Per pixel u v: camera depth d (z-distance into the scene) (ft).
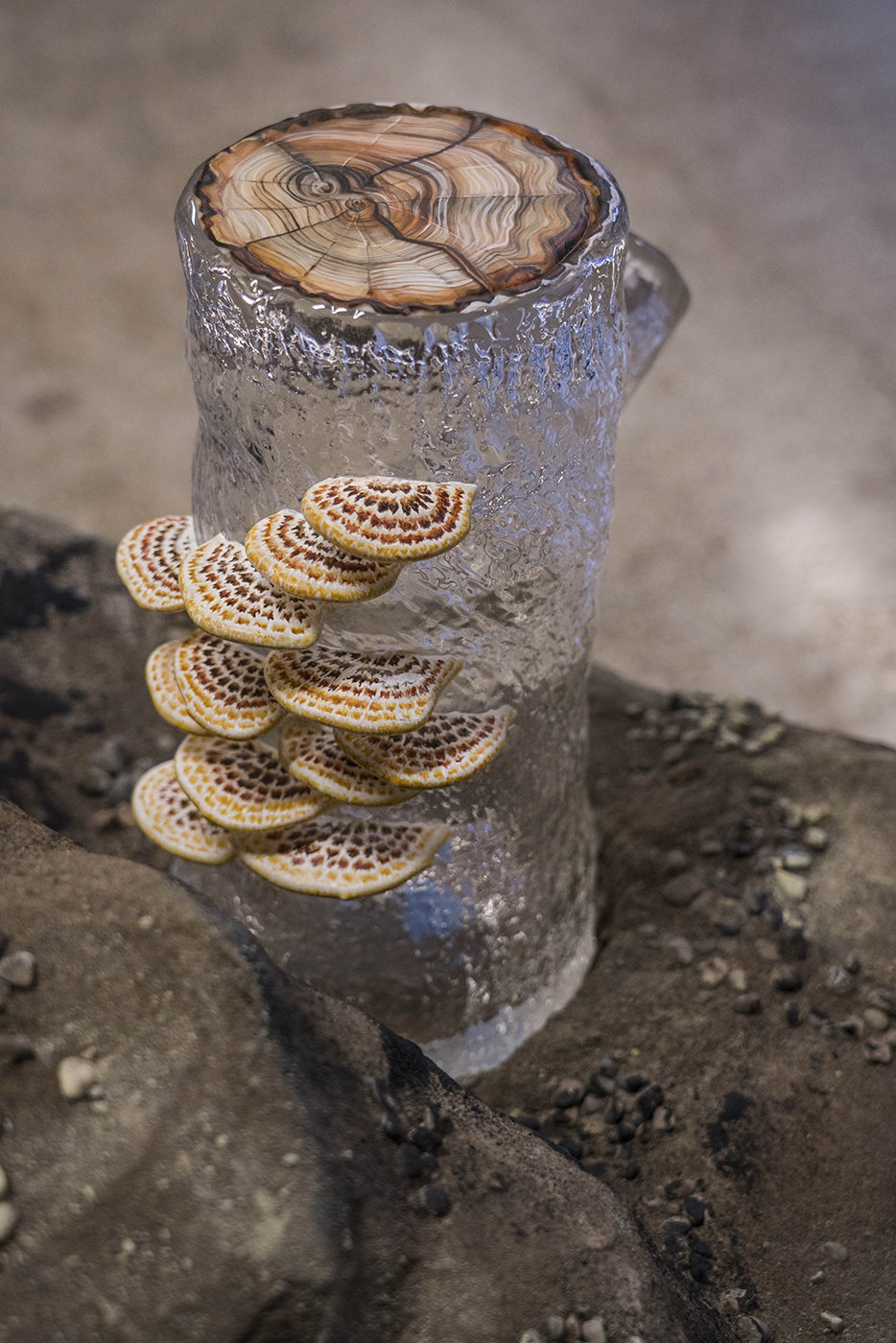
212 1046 1.85
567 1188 1.93
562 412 2.05
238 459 2.08
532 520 2.08
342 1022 1.95
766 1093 2.28
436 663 2.07
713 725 2.83
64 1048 1.85
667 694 2.95
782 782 2.70
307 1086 1.86
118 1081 1.84
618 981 2.43
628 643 4.72
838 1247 2.12
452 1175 1.90
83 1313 1.76
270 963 1.92
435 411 1.98
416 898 2.24
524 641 2.15
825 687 4.52
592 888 2.53
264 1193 1.79
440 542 1.91
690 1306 1.97
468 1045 2.34
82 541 3.02
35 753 2.68
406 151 2.14
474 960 2.31
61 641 2.85
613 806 2.68
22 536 2.96
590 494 2.14
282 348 1.97
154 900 1.91
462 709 2.16
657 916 2.52
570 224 2.03
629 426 5.60
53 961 1.88
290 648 1.96
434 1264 1.84
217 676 2.07
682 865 2.57
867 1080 2.29
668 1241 2.11
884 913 2.50
